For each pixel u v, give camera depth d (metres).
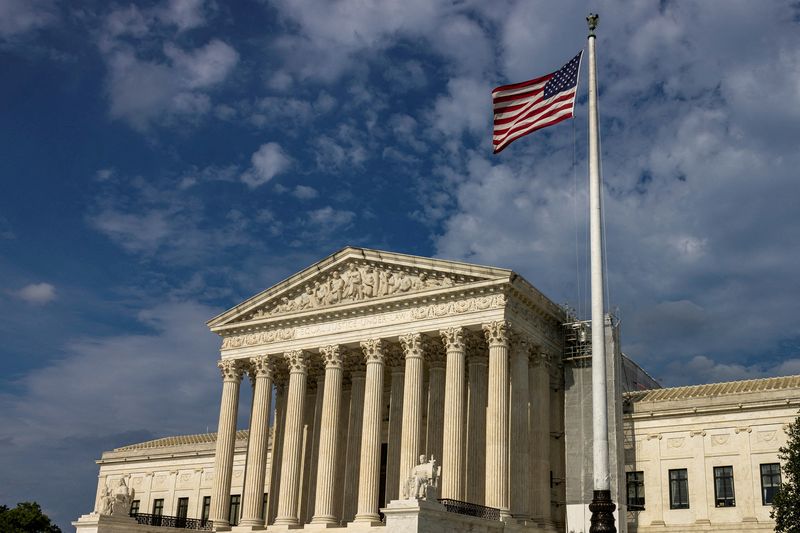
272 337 98.19
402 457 84.19
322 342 94.12
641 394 99.75
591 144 47.19
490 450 79.81
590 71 49.19
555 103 56.31
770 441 87.31
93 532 85.69
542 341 90.25
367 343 90.50
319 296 96.00
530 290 86.69
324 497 88.25
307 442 102.50
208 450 126.94
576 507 84.69
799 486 69.56
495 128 58.97
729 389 94.94
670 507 90.88
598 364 42.66
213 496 95.88
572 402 91.88
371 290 92.19
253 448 95.00
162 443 138.75
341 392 100.38
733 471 88.44
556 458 90.56
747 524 85.88
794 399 86.69
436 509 69.06
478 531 73.56
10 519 112.75
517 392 84.06
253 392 102.25
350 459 95.44
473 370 89.56
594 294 43.88
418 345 87.44
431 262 87.88
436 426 90.12
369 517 84.06
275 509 100.31
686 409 92.56
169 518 93.44
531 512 83.62
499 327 82.69
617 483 85.56
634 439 94.94
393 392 95.31
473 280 85.62
